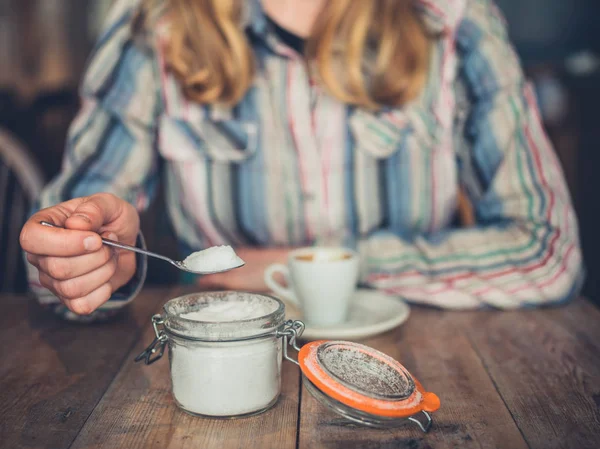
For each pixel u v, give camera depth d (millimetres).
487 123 1454
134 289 1007
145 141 1476
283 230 1542
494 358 907
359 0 1391
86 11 3908
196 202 1524
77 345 969
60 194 1296
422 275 1216
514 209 1332
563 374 847
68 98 3268
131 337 1004
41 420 719
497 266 1212
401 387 700
